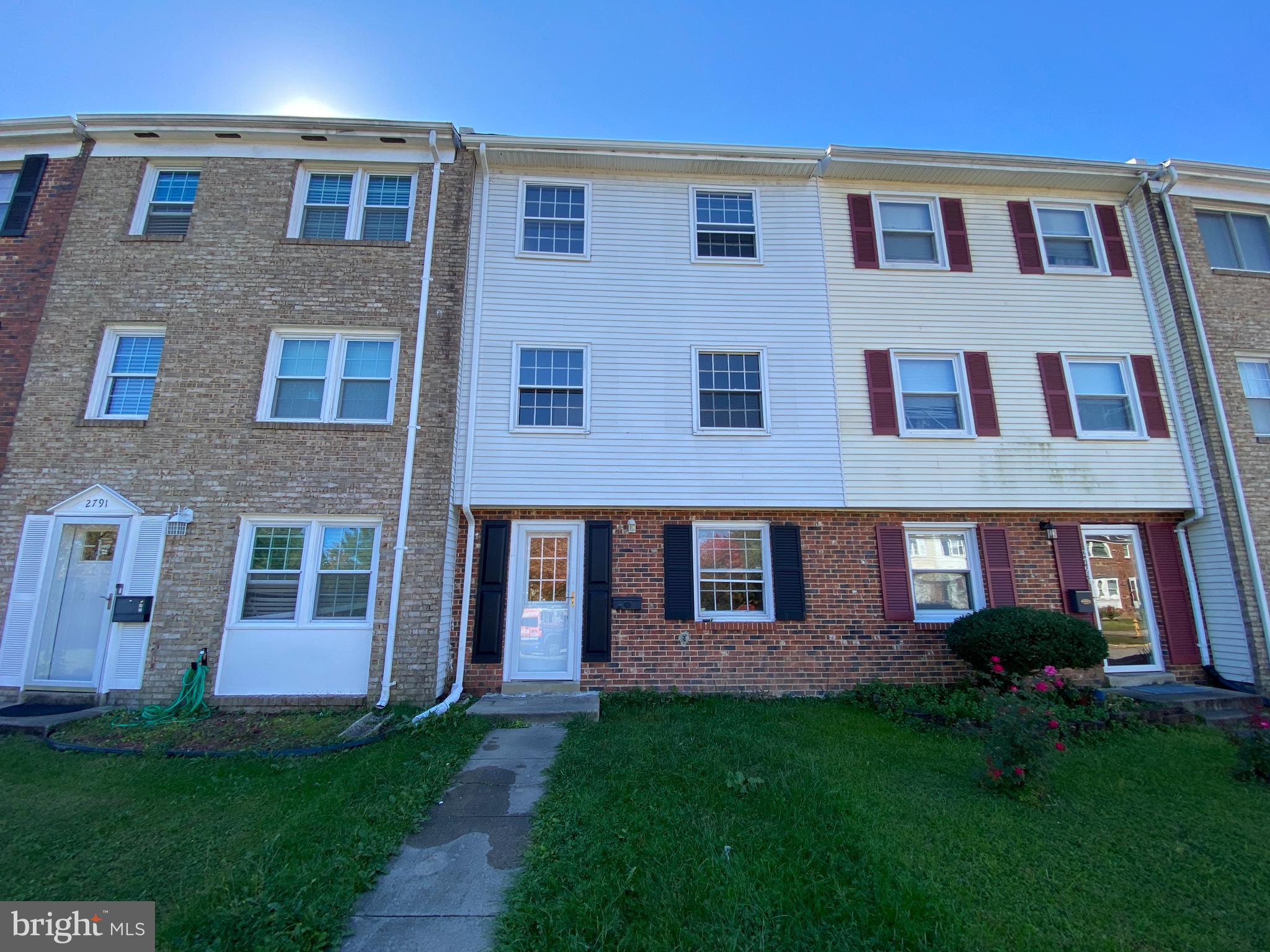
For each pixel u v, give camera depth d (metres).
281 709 7.20
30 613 7.30
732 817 4.17
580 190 9.48
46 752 5.57
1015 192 9.88
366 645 7.51
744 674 8.12
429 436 8.11
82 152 8.88
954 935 3.01
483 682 7.89
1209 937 3.11
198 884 3.39
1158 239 9.54
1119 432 9.05
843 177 9.68
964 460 8.73
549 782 4.84
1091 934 3.10
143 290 8.33
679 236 9.35
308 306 8.43
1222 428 8.76
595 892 3.28
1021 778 4.60
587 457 8.39
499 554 8.23
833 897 3.30
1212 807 4.63
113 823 4.12
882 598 8.47
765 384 8.87
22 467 7.68
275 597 7.62
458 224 8.86
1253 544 8.35
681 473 8.45
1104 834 4.15
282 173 8.91
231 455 7.85
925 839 3.98
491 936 3.03
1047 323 9.35
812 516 8.69
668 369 8.81
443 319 8.51
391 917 3.16
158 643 7.30
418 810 4.32
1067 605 8.55
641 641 8.13
